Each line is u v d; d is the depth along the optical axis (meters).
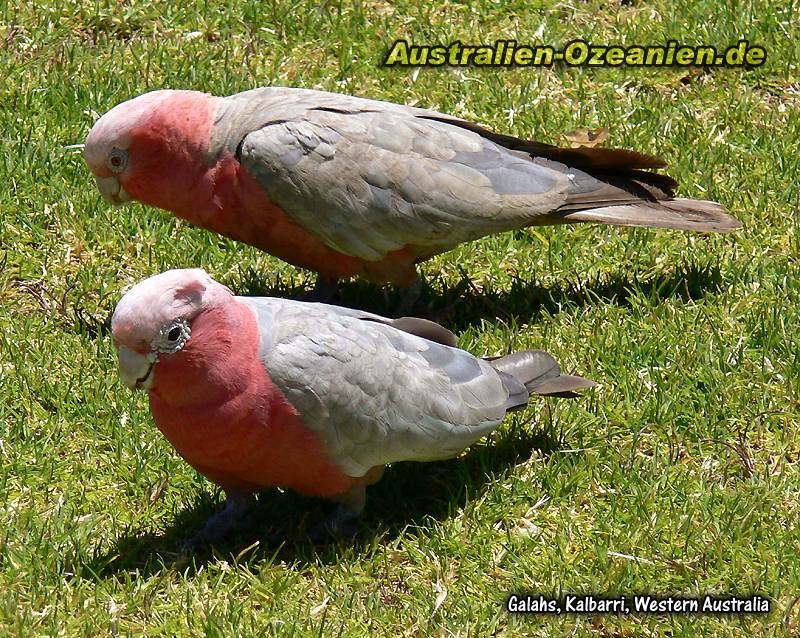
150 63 13.70
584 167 11.26
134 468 9.44
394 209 10.50
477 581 8.65
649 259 11.73
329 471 8.65
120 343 8.01
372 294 11.71
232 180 10.52
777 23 14.52
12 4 14.44
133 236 11.79
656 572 8.71
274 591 8.46
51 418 9.88
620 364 10.52
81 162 12.37
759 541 8.93
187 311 8.00
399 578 8.73
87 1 14.55
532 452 9.74
